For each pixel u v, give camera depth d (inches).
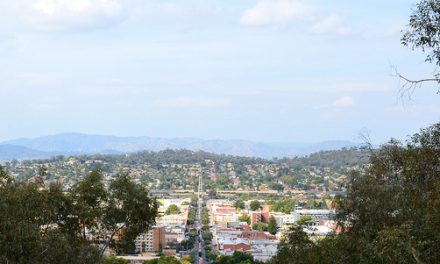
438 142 781.3
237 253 4370.1
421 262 641.0
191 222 7603.4
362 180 854.5
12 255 841.5
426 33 732.7
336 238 920.3
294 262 1139.9
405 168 791.7
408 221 661.9
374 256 743.1
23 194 967.0
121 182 1200.8
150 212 1236.5
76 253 1067.9
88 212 1142.3
